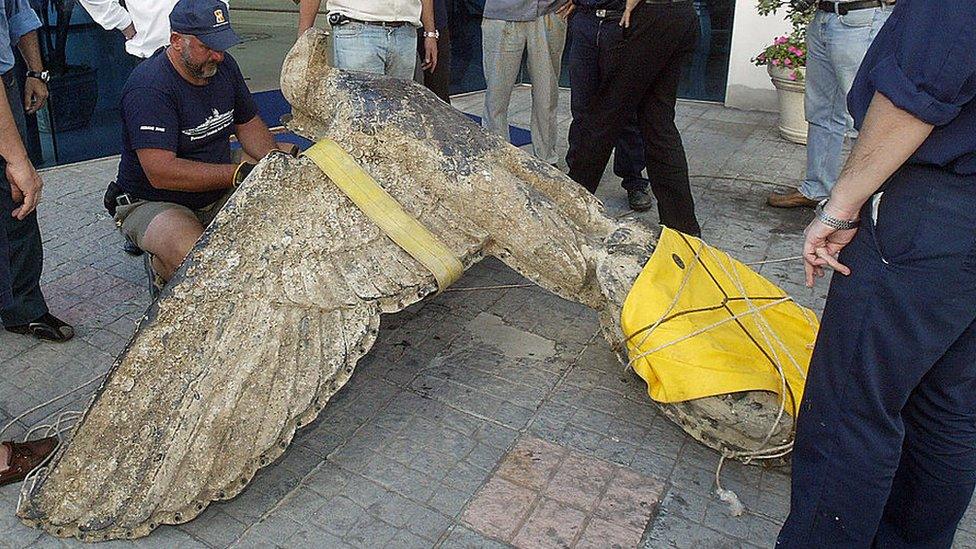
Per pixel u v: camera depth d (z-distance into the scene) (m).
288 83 3.39
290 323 2.66
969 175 1.75
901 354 1.89
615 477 2.71
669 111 4.26
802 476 2.14
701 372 2.62
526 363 3.36
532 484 2.67
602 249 2.98
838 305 1.98
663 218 4.52
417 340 3.52
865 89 1.90
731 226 4.83
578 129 4.55
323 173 2.89
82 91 5.82
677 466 2.76
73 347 3.48
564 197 3.19
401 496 2.62
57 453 2.55
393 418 3.01
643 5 3.82
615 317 2.88
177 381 2.56
